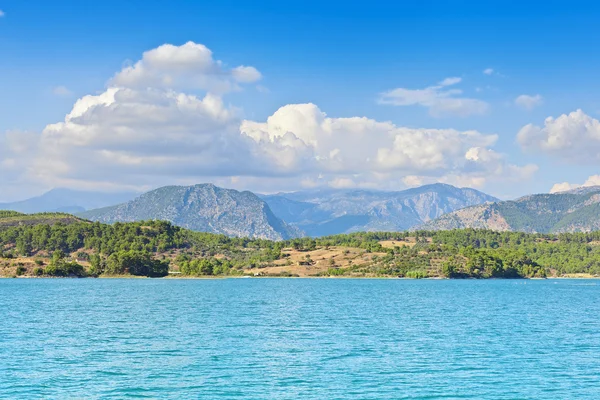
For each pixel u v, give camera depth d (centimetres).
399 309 17538
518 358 8831
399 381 7319
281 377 7469
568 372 7894
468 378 7512
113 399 6450
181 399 6481
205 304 18838
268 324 13075
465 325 13112
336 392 6800
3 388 6812
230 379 7350
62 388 6838
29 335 10831
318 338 10819
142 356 8762
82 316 14425
